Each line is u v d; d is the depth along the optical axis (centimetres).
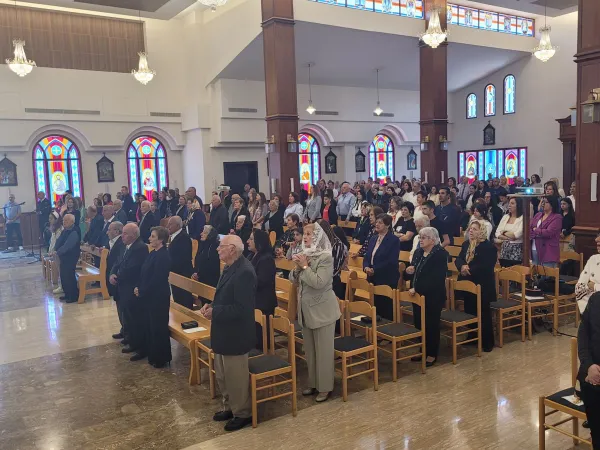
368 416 422
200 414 439
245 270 403
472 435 386
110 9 1515
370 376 502
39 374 543
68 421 436
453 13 1642
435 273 511
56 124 1522
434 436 387
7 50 1443
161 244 537
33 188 1525
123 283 578
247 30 1445
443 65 1492
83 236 1180
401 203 830
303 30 1378
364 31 1434
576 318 629
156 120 1684
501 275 597
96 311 789
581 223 683
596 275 415
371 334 499
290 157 1238
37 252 1412
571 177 1720
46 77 1490
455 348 523
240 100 1672
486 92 2047
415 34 1520
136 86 1645
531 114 1895
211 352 459
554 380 473
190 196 1089
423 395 455
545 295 607
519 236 651
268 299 534
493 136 2031
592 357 301
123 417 439
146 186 1733
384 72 1820
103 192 1636
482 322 550
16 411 458
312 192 1121
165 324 542
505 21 1775
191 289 594
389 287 533
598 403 299
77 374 539
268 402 455
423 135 1516
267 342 518
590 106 646
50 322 736
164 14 1557
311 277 429
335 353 458
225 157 1723
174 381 511
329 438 390
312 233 446
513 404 432
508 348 560
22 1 1444
